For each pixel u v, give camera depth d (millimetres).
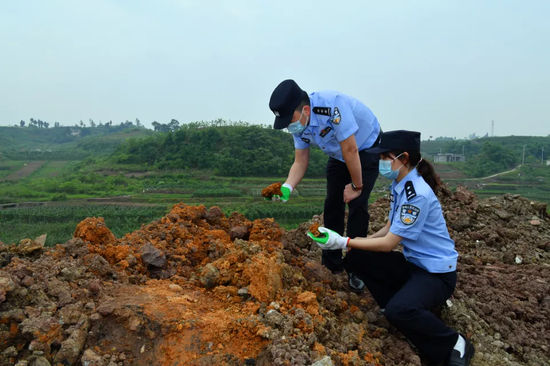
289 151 68125
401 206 2926
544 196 46250
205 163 65438
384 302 3314
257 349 2359
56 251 3012
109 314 2410
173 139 72438
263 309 2656
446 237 3037
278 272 3021
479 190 51906
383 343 2947
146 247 3354
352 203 3576
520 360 3070
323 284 3576
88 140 120188
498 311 3502
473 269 4496
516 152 82812
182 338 2357
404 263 3203
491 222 6008
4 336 2170
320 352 2369
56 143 144375
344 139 3268
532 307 3662
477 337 3191
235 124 78188
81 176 60156
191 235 3865
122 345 2340
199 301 2781
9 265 2689
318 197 44375
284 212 32375
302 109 3227
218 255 3564
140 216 33062
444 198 6688
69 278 2686
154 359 2291
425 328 2781
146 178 60531
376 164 3541
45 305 2383
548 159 82250
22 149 113250
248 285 2908
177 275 3248
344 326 2873
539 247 5449
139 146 73812
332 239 2926
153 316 2424
